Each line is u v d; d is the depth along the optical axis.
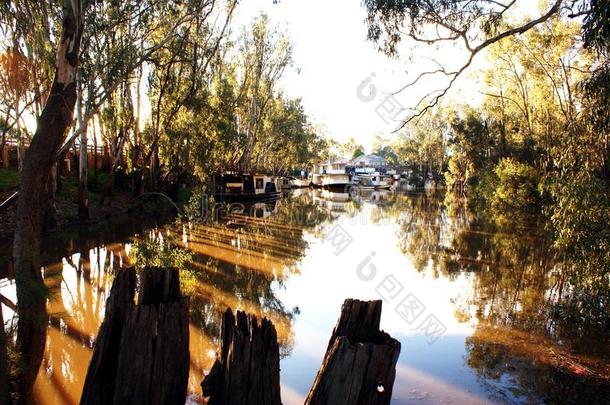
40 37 13.02
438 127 71.94
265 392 4.17
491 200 33.00
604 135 9.79
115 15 14.98
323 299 10.47
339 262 14.60
